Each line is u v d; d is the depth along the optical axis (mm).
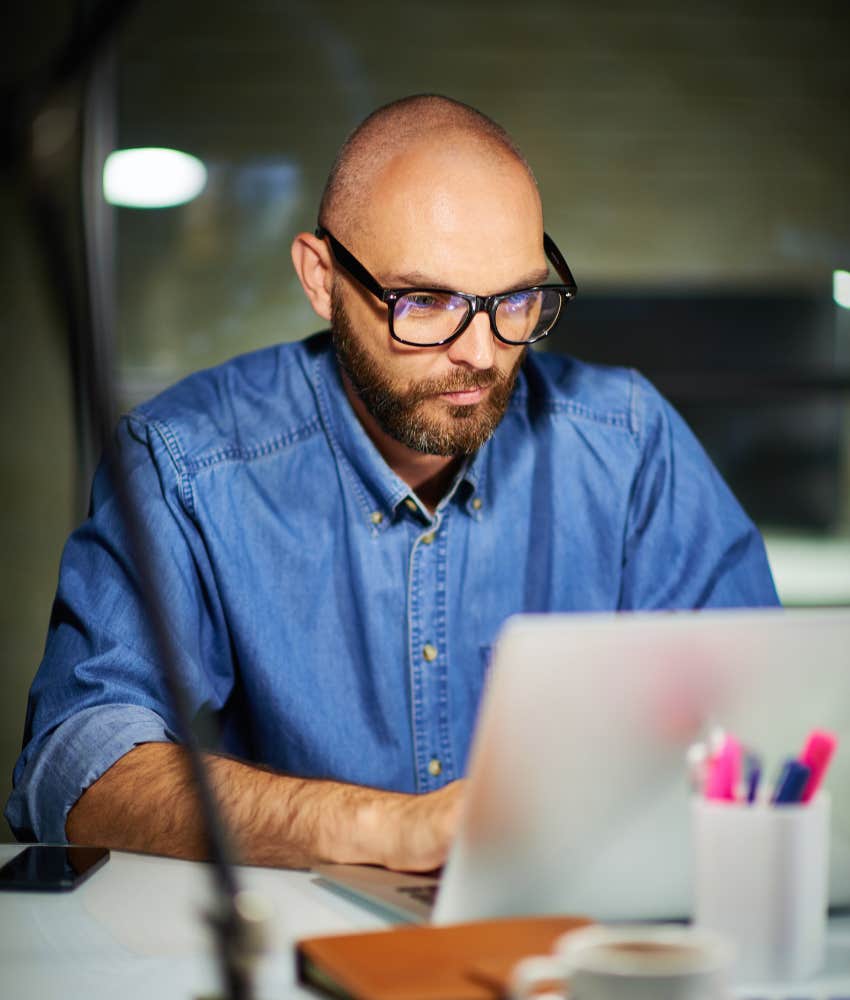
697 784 756
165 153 4676
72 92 578
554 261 1340
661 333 5094
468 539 1437
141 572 620
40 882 946
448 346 1259
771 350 5148
